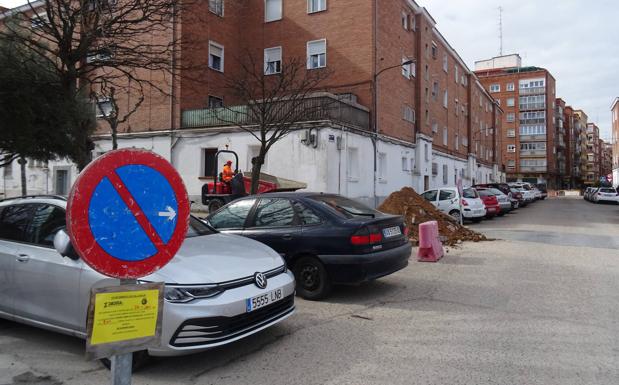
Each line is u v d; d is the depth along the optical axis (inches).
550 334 189.0
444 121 1391.5
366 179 845.2
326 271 241.6
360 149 823.7
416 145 1133.7
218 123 815.7
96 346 77.5
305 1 934.4
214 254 175.3
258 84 797.9
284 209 260.7
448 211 722.8
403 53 1047.6
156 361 162.7
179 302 147.3
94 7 327.0
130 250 83.4
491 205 807.1
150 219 86.3
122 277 82.4
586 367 154.9
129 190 83.7
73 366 158.9
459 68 1594.5
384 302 242.4
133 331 81.8
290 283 183.3
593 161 5132.9
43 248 177.6
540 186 2460.6
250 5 987.3
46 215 186.7
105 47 340.8
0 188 1092.5
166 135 862.5
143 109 888.3
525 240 499.8
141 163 85.4
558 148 3627.0
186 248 179.0
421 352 170.1
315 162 721.0
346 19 896.3
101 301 78.4
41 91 351.3
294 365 158.7
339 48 900.6
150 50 413.4
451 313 221.1
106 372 153.9
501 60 3508.9
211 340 149.9
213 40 910.4
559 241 490.9
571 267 337.7
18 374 151.9
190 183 841.5
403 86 1047.0
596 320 207.8
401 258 257.9
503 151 3329.2
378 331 194.9
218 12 924.0
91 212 78.7
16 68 341.1
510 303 238.5
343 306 234.7
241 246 192.9
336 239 237.6
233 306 154.6
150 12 356.5
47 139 397.4
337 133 743.1
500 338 184.7
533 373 150.4
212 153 836.0
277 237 253.0
